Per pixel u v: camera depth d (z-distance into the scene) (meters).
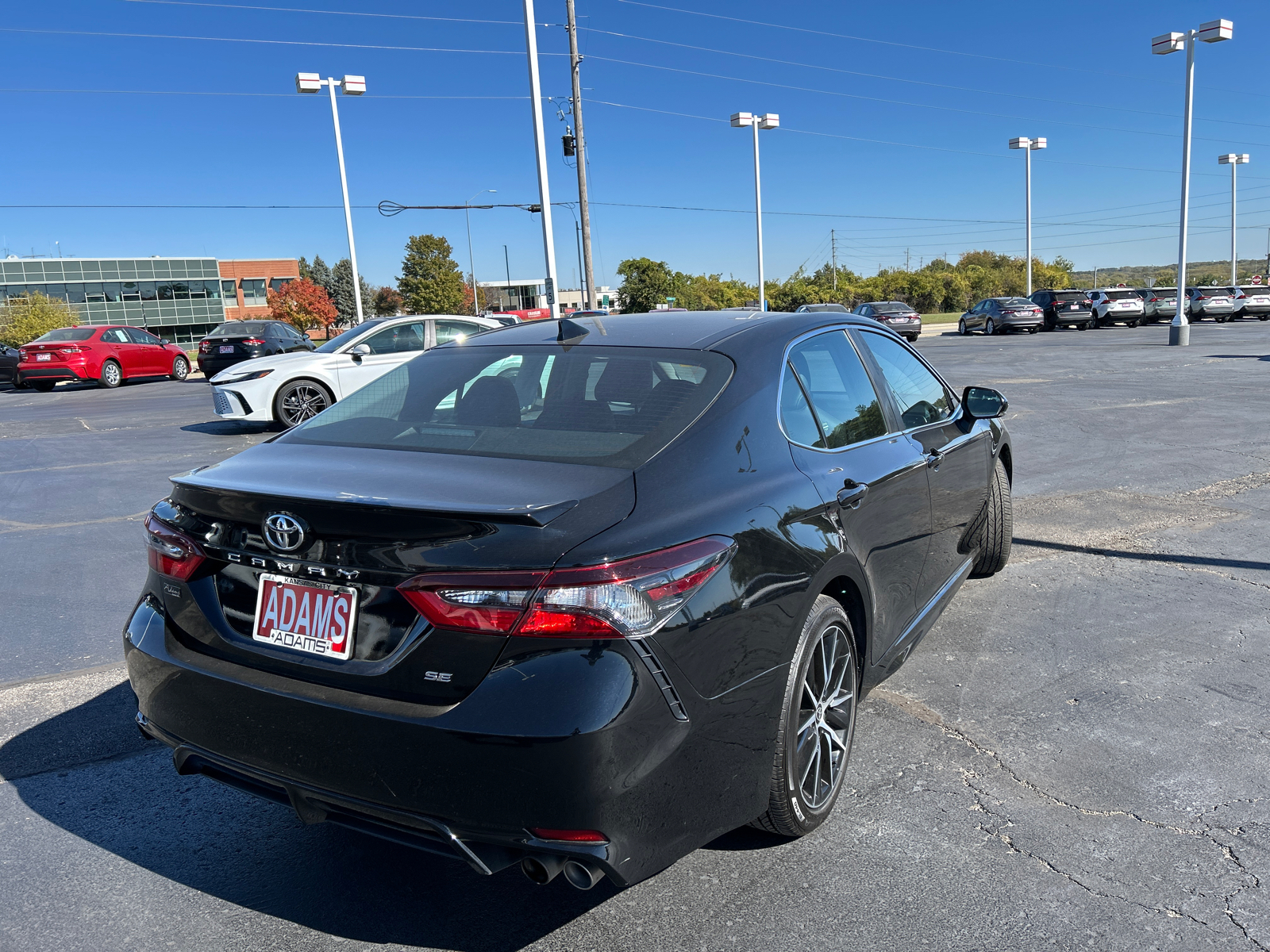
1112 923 2.17
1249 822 2.57
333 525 1.98
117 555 5.76
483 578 1.83
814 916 2.22
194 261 80.00
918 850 2.48
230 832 2.68
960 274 82.19
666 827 1.95
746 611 2.10
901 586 3.13
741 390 2.53
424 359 3.07
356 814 2.01
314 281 104.88
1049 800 2.71
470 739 1.81
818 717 2.49
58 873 2.48
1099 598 4.48
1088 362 18.42
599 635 1.82
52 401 17.83
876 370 3.41
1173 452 8.17
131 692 3.67
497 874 2.45
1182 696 3.38
